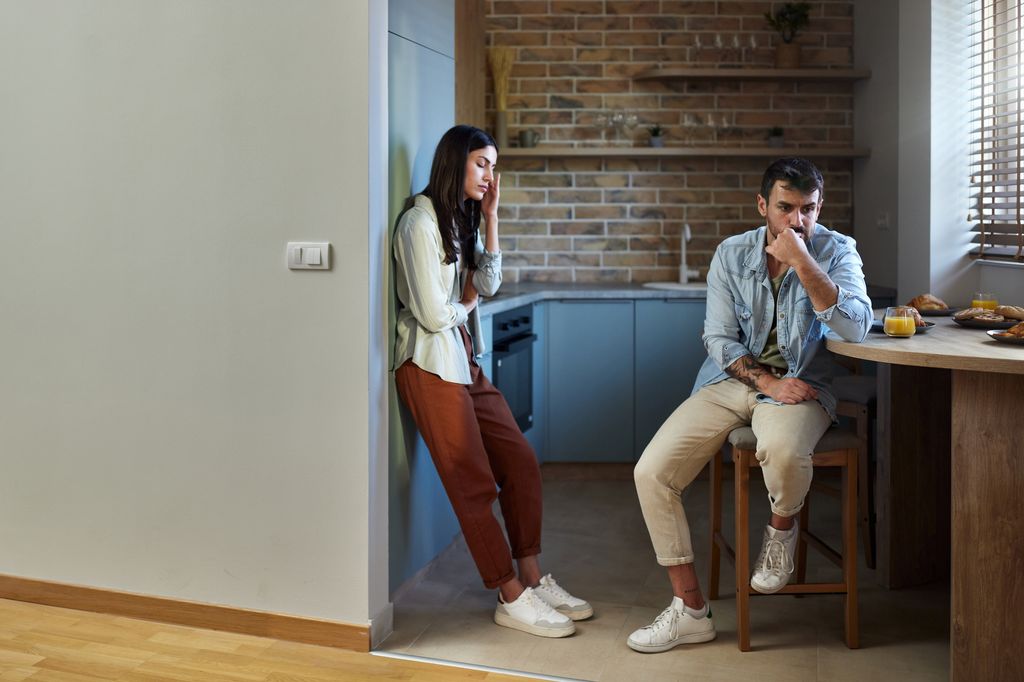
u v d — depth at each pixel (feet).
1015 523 7.72
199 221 9.25
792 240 8.59
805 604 10.09
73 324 9.75
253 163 9.04
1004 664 7.84
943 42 12.78
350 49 8.68
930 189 12.92
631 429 15.39
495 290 10.52
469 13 15.21
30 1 9.59
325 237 8.89
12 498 10.13
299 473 9.16
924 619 9.66
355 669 8.61
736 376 9.26
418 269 9.20
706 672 8.50
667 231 17.08
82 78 9.49
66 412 9.86
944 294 13.03
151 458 9.61
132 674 8.46
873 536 11.82
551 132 17.02
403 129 9.82
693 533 12.55
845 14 16.67
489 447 10.11
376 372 9.04
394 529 9.96
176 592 9.63
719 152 16.19
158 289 9.43
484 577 9.52
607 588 10.62
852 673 8.47
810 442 8.68
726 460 15.58
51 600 10.03
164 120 9.27
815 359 9.21
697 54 16.79
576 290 15.37
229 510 9.39
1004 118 12.37
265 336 9.15
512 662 8.75
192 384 9.41
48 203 9.73
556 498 14.38
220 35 9.04
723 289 9.58
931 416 10.48
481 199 10.00
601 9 16.80
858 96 16.55
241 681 8.34
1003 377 7.66
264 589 9.35
